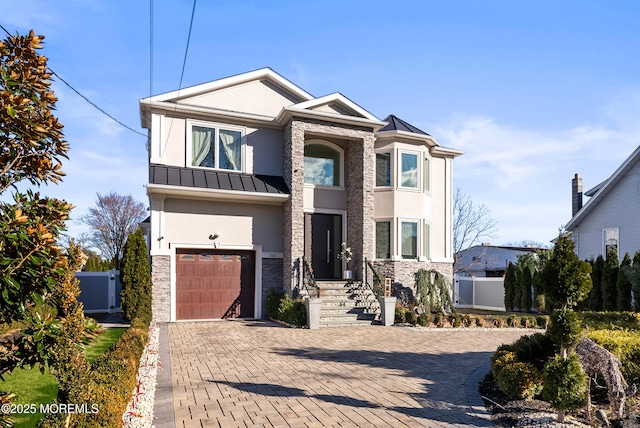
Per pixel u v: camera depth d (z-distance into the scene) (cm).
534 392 653
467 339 1259
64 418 362
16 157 361
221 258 1658
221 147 1691
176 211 1582
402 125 1955
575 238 2267
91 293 1914
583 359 612
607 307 1698
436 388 735
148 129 1797
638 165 1972
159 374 809
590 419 584
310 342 1166
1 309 334
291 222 1622
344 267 1808
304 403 648
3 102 321
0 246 308
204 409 618
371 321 1529
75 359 477
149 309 1405
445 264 2052
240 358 955
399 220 1814
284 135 1756
